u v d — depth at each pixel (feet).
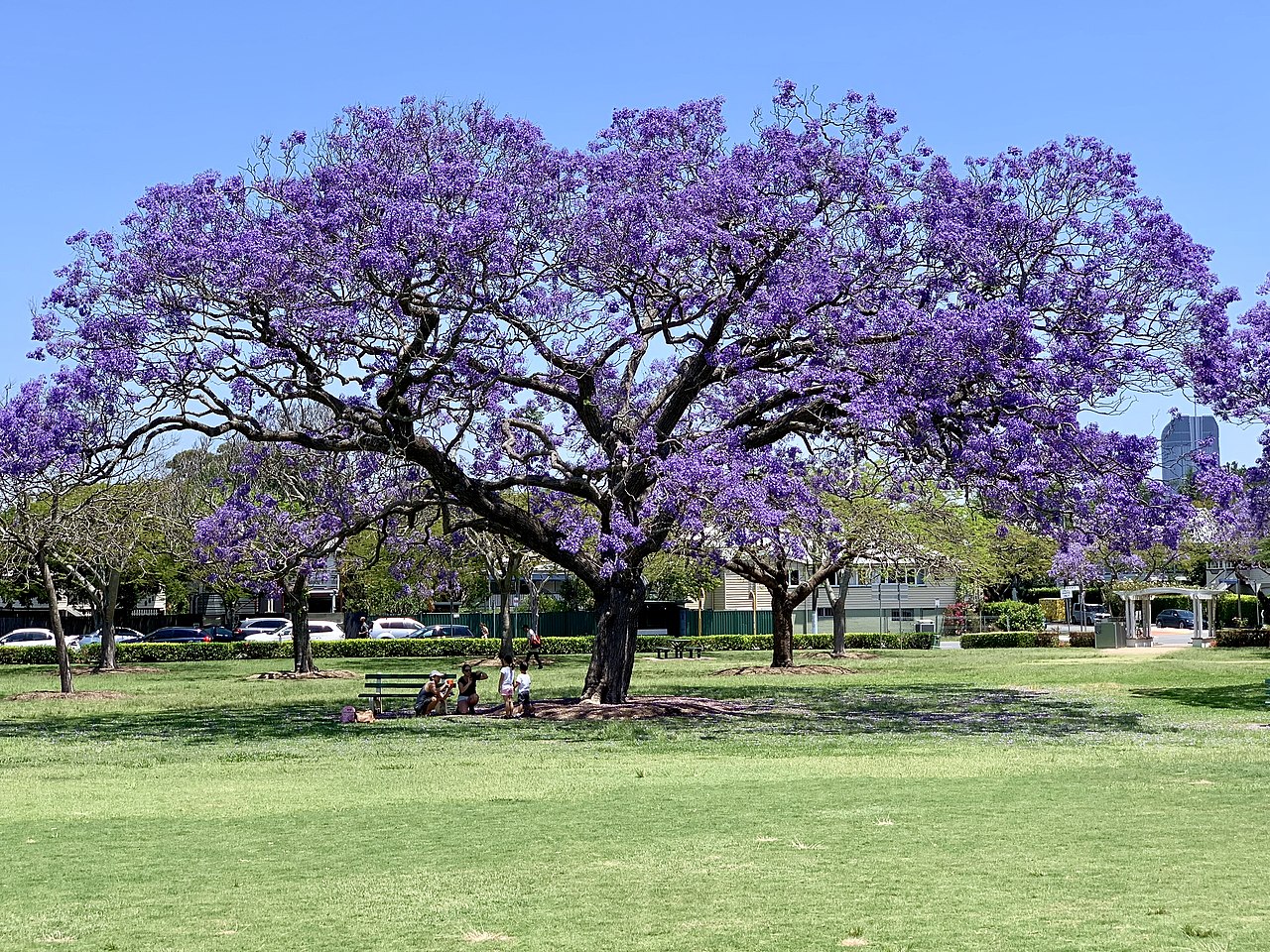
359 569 163.22
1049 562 222.28
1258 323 95.35
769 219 88.43
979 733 84.43
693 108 94.38
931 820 44.16
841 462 89.35
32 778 63.98
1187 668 148.97
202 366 85.76
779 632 164.14
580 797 52.19
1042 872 34.94
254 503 104.17
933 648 229.86
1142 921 29.09
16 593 204.54
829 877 34.88
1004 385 81.46
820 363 85.40
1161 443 85.30
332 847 41.55
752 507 81.97
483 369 87.86
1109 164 87.56
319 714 106.01
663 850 39.60
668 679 145.59
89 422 84.28
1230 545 197.06
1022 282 87.92
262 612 286.87
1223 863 35.94
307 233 83.82
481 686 137.90
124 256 85.20
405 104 90.79
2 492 126.52
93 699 124.47
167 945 29.22
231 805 51.62
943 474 85.61
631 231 86.17
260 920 31.48
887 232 88.79
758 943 28.17
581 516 107.14
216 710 111.45
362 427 90.12
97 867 38.65
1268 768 59.88
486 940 29.17
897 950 27.25
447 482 94.32
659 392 101.35
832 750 74.02
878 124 91.91
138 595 257.55
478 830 44.34
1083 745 75.05
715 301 90.58
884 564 187.11
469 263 83.71
